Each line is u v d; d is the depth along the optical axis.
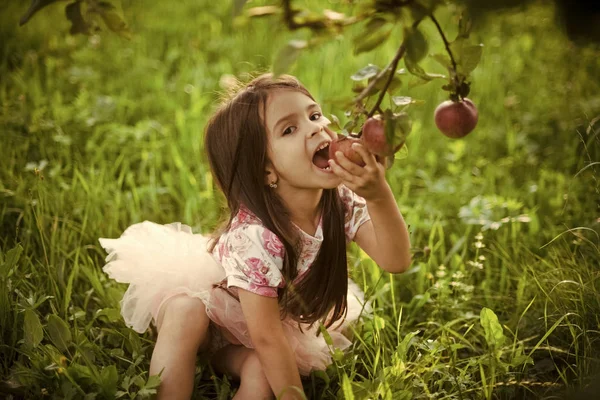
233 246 2.51
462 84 2.05
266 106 2.46
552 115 5.01
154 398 2.44
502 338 2.57
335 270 2.66
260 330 2.47
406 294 3.31
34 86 5.08
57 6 6.89
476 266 3.19
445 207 4.03
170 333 2.53
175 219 3.89
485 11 1.81
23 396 2.53
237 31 6.57
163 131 4.72
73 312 2.93
